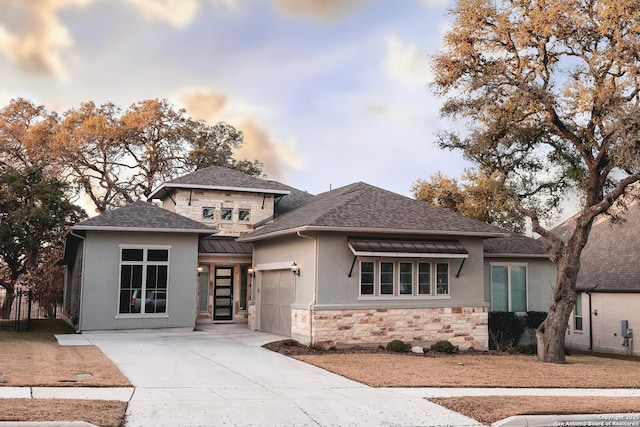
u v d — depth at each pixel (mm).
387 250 18188
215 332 21750
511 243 23156
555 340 17016
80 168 38875
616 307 25953
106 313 21219
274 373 12984
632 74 15742
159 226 21688
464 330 19719
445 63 18234
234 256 24656
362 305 18344
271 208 27156
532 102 16750
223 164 40344
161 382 11375
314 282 18016
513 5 17156
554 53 17406
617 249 28297
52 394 9742
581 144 17531
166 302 21984
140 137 38656
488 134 17828
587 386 12484
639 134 14562
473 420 8992
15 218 28109
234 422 8492
